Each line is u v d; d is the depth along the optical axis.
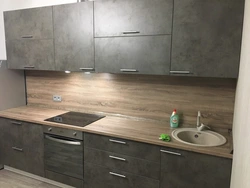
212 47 1.94
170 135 2.19
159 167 2.10
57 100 3.28
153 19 2.12
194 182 1.96
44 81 3.32
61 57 2.67
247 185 0.84
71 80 3.12
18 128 2.91
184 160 1.97
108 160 2.35
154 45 2.17
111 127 2.44
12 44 2.99
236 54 1.86
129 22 2.23
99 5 2.35
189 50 2.03
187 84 2.44
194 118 2.46
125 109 2.82
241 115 1.31
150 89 2.64
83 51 2.53
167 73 2.16
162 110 2.61
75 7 2.48
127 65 2.32
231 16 1.84
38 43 2.79
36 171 2.89
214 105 2.34
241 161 1.10
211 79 2.32
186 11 1.98
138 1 2.16
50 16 2.64
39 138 2.77
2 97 3.16
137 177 2.22
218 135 2.19
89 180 2.52
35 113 3.03
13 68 3.06
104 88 2.92
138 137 2.13
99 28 2.39
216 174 1.86
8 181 2.92
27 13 2.78
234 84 2.22
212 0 1.88
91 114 3.00
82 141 2.47
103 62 2.44
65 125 2.52
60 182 2.74
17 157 3.02
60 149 2.64
